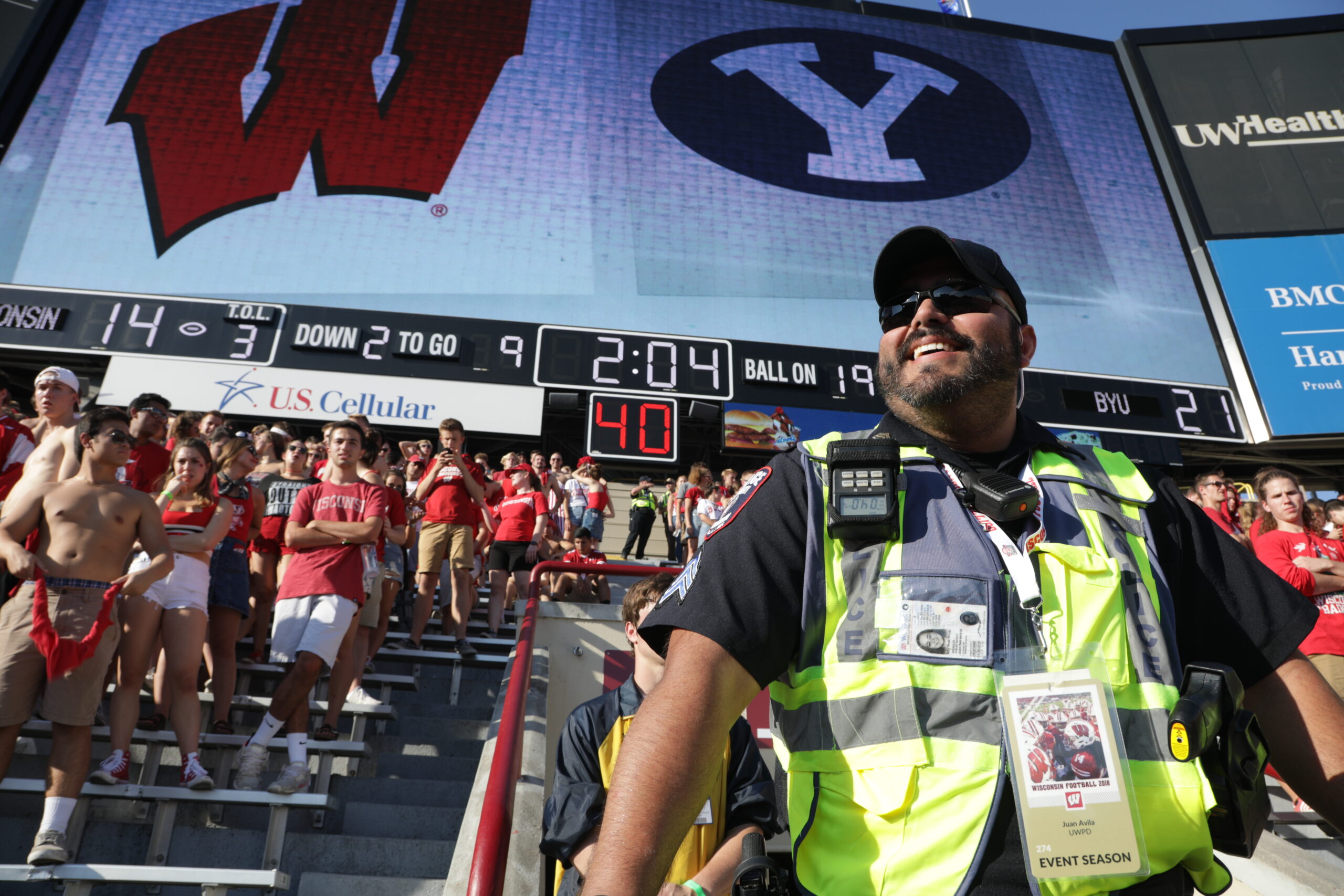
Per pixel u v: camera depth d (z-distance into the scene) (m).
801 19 19.55
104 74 16.45
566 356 15.21
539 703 4.39
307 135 16.53
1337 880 3.28
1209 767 0.93
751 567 0.97
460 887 2.63
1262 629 1.04
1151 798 0.89
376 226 15.94
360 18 17.73
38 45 16.36
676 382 15.33
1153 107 19.81
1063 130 19.47
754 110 18.36
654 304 16.09
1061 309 17.50
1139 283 17.98
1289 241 18.17
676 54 18.64
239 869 3.88
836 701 0.95
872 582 0.99
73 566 3.62
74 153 15.67
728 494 11.98
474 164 16.84
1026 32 20.56
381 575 5.62
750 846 1.37
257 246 15.41
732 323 16.14
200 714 4.27
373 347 14.70
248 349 14.30
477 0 18.39
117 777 3.91
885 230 17.56
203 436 6.45
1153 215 18.83
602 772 2.65
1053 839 0.84
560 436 17.31
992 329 1.17
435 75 17.53
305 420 14.08
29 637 3.51
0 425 5.16
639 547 14.73
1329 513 5.46
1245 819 0.92
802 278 16.78
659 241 16.67
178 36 17.00
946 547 1.00
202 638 4.27
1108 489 1.10
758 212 17.30
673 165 17.47
